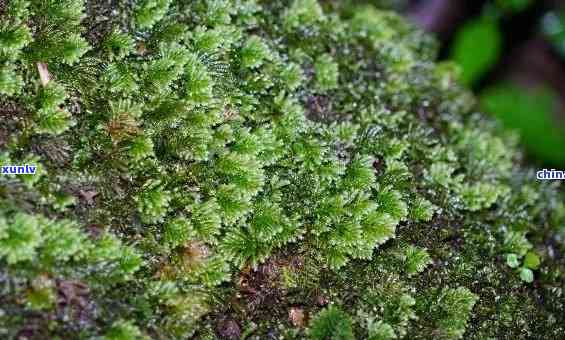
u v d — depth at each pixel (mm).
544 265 337
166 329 286
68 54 295
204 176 303
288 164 314
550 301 330
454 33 535
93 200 291
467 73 532
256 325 299
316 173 315
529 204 351
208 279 293
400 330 302
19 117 290
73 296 279
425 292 312
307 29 342
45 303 273
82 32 305
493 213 338
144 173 298
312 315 302
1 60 291
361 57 350
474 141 353
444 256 321
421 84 361
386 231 305
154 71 304
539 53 621
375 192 319
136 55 310
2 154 282
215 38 313
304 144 317
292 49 337
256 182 302
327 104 334
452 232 326
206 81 304
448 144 349
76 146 294
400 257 312
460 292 311
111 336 276
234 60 321
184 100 304
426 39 396
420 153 337
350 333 297
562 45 575
